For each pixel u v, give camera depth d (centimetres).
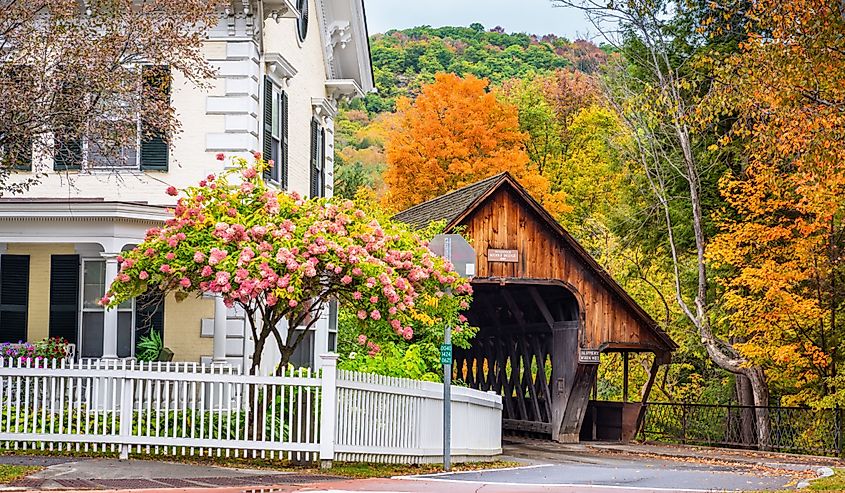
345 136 7581
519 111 5866
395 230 1869
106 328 2059
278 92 2430
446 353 1891
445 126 5122
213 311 2219
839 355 3047
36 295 2222
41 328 2212
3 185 1797
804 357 2972
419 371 2277
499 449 2467
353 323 2570
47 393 1720
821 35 2014
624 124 3750
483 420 2328
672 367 4259
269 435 1678
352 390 1700
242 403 1683
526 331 3412
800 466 2369
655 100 3206
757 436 3238
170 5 1823
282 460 1667
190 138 2216
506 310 3609
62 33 1725
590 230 4969
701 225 3331
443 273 1872
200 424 1658
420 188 5059
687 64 3219
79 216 2041
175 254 1700
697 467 2302
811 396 3052
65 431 1692
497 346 3681
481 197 2934
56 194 2197
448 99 5175
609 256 4394
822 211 2623
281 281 1609
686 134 3161
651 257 3931
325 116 2908
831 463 2522
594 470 1997
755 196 2919
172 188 1748
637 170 3662
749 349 2945
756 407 3088
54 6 1714
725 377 4084
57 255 2223
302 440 1669
